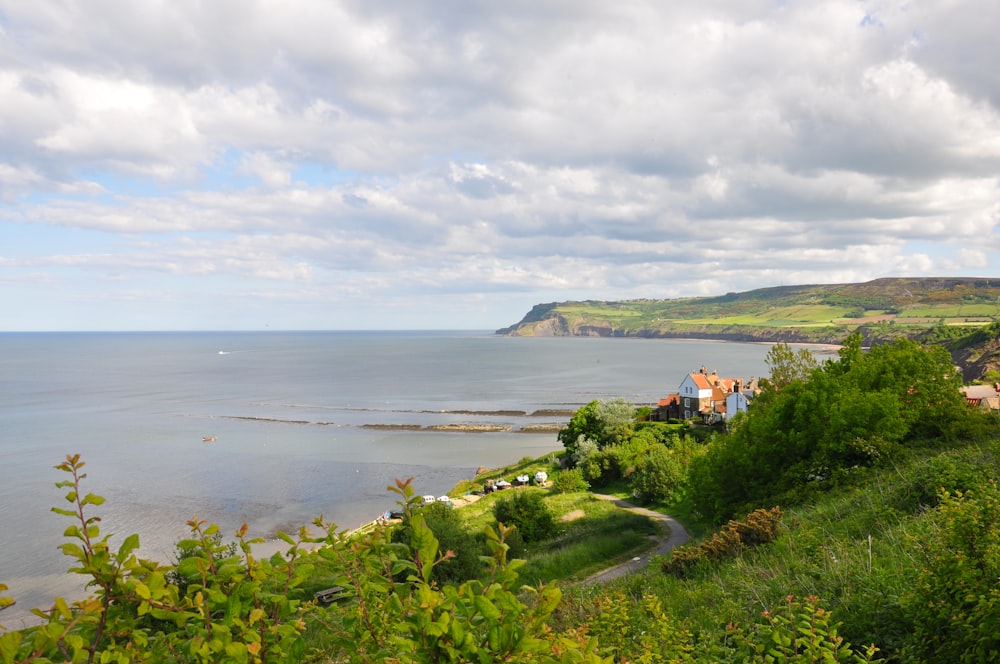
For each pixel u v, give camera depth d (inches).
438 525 784.9
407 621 98.3
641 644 275.4
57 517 2027.6
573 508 1829.5
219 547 106.2
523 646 92.5
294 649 100.2
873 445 890.1
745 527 592.4
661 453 1939.0
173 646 101.1
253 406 5275.6
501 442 3627.0
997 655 194.9
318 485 2534.5
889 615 263.4
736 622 311.9
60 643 85.2
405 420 4475.9
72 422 4370.1
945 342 7332.7
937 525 308.0
